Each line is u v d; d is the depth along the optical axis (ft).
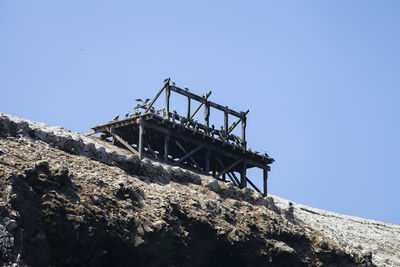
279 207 551.18
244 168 595.88
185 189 473.67
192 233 428.56
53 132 425.28
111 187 399.65
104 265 364.79
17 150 379.96
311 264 502.38
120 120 540.52
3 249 308.40
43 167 360.89
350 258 538.47
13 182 335.26
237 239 448.65
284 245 485.56
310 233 540.93
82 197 369.09
